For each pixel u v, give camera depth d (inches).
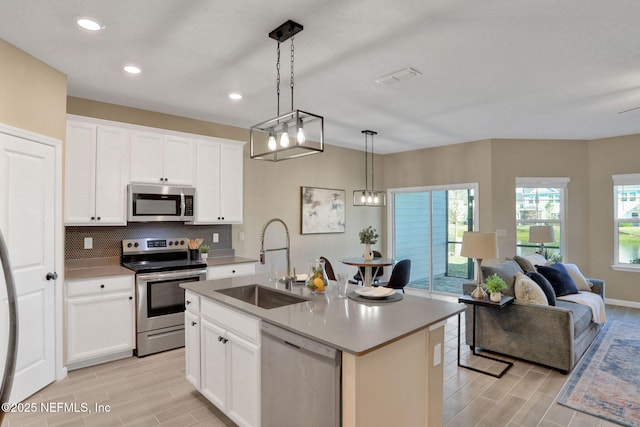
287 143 95.9
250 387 84.3
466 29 95.5
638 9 86.1
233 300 93.5
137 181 146.9
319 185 235.6
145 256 158.9
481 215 229.6
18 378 104.0
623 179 216.4
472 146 234.4
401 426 74.2
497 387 116.4
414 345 77.6
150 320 140.6
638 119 181.6
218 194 170.6
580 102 155.2
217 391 96.4
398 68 120.3
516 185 227.6
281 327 74.7
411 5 84.7
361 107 162.4
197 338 105.9
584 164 228.5
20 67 105.7
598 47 105.6
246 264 170.6
